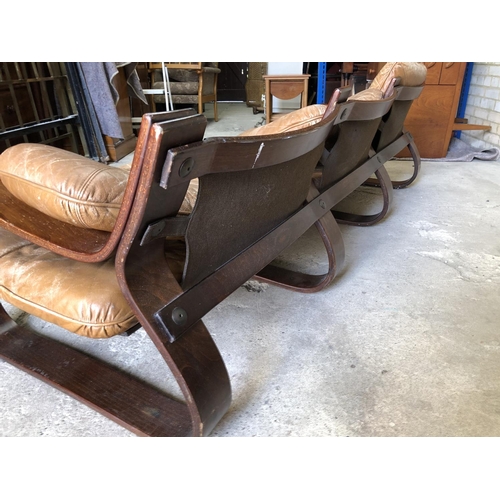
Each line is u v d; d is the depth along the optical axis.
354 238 1.90
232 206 0.76
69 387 1.00
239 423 0.94
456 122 3.60
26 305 0.83
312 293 1.44
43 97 2.81
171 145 0.52
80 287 0.78
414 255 1.71
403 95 1.75
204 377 0.74
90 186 0.67
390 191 1.92
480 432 0.91
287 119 1.16
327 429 0.93
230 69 6.59
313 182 1.25
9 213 0.80
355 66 3.66
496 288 1.45
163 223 0.61
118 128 3.00
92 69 2.81
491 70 3.35
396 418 0.95
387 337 1.21
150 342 1.22
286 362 1.12
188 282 0.75
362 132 1.38
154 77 4.52
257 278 1.50
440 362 1.11
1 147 2.56
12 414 0.97
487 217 2.09
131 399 0.97
